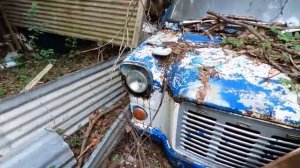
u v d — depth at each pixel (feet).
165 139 7.72
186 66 7.21
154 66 7.48
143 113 7.92
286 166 4.93
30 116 8.32
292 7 8.89
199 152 7.07
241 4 9.34
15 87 12.23
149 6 12.33
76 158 8.78
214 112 6.33
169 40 8.75
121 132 9.45
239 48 7.92
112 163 8.98
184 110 6.75
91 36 14.12
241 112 6.00
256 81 6.45
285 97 6.01
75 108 9.85
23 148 7.58
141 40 12.83
